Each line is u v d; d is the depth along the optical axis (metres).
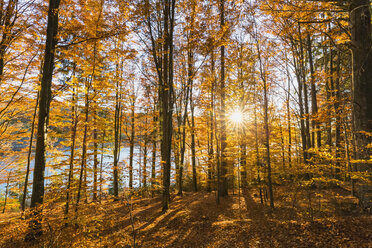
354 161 6.35
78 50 9.34
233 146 12.67
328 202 9.11
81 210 7.50
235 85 14.23
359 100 6.88
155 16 11.30
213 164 13.09
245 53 12.70
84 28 8.74
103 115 16.14
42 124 7.73
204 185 18.39
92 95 10.55
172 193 17.22
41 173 7.55
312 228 6.52
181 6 12.23
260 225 7.91
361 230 5.58
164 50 12.01
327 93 14.84
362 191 6.94
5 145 13.43
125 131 17.77
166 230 8.73
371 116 6.64
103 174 12.67
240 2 10.80
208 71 12.94
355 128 7.11
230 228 8.17
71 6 9.10
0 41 9.16
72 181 9.06
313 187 12.13
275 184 16.33
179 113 17.31
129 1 8.64
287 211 9.60
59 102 11.80
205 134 18.42
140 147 17.70
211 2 11.90
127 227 9.18
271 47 13.46
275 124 18.09
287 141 19.12
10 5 8.75
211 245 7.01
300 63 14.74
